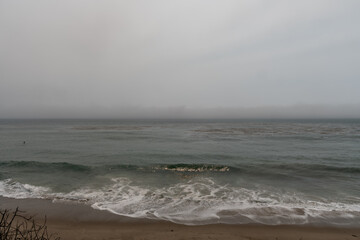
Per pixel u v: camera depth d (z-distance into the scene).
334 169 12.95
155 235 5.47
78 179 10.73
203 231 5.75
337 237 5.54
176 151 20.42
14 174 11.51
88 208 7.15
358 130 48.69
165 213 6.86
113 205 7.45
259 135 37.12
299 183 10.36
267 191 9.19
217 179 11.05
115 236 5.40
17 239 3.49
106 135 37.41
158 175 11.68
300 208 7.30
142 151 20.50
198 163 14.76
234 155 18.23
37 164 13.50
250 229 5.89
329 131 45.78
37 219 6.27
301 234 5.66
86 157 17.48
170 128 61.34
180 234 5.55
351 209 7.24
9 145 24.44
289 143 26.45
